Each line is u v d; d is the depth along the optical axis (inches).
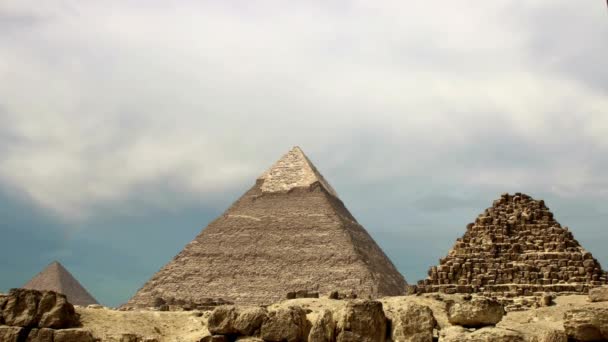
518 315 3390.7
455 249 4940.9
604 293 3004.4
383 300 3462.1
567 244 4785.9
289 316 1946.4
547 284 4530.0
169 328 3280.0
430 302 3309.5
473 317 1647.4
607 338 1454.2
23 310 2625.5
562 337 1494.8
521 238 4872.0
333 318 1849.2
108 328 3046.3
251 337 1967.3
